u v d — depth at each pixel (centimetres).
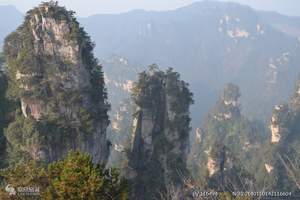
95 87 12925
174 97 14912
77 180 4844
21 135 11712
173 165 14675
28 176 5356
